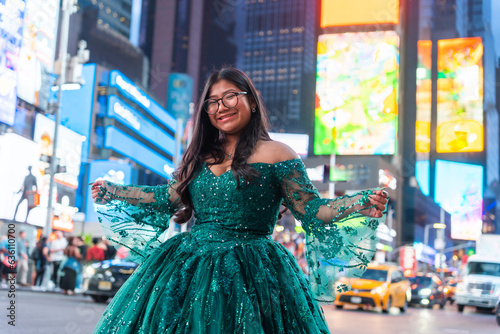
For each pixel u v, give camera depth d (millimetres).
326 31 59344
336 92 57750
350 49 58438
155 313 1955
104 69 43156
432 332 9672
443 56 61500
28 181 20438
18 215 19766
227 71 2273
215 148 2223
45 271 15148
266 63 145250
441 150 59938
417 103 70500
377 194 2039
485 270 19953
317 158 54594
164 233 2406
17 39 21438
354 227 2102
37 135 23516
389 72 57062
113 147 41875
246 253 2062
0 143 19094
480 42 59406
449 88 60562
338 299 15062
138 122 47156
